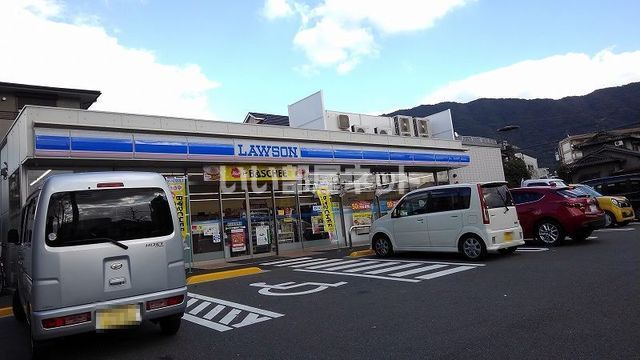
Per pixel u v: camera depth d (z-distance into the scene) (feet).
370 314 19.79
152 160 41.55
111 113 39.86
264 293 26.76
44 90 66.69
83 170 40.06
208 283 32.94
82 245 15.64
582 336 14.69
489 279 25.52
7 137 45.27
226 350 16.16
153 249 16.72
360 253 44.01
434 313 19.08
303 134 54.85
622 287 21.02
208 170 47.03
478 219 32.96
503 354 13.65
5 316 26.96
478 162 87.92
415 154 67.41
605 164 153.28
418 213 36.94
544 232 39.17
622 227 51.57
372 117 77.77
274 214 53.06
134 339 18.43
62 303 15.02
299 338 16.97
